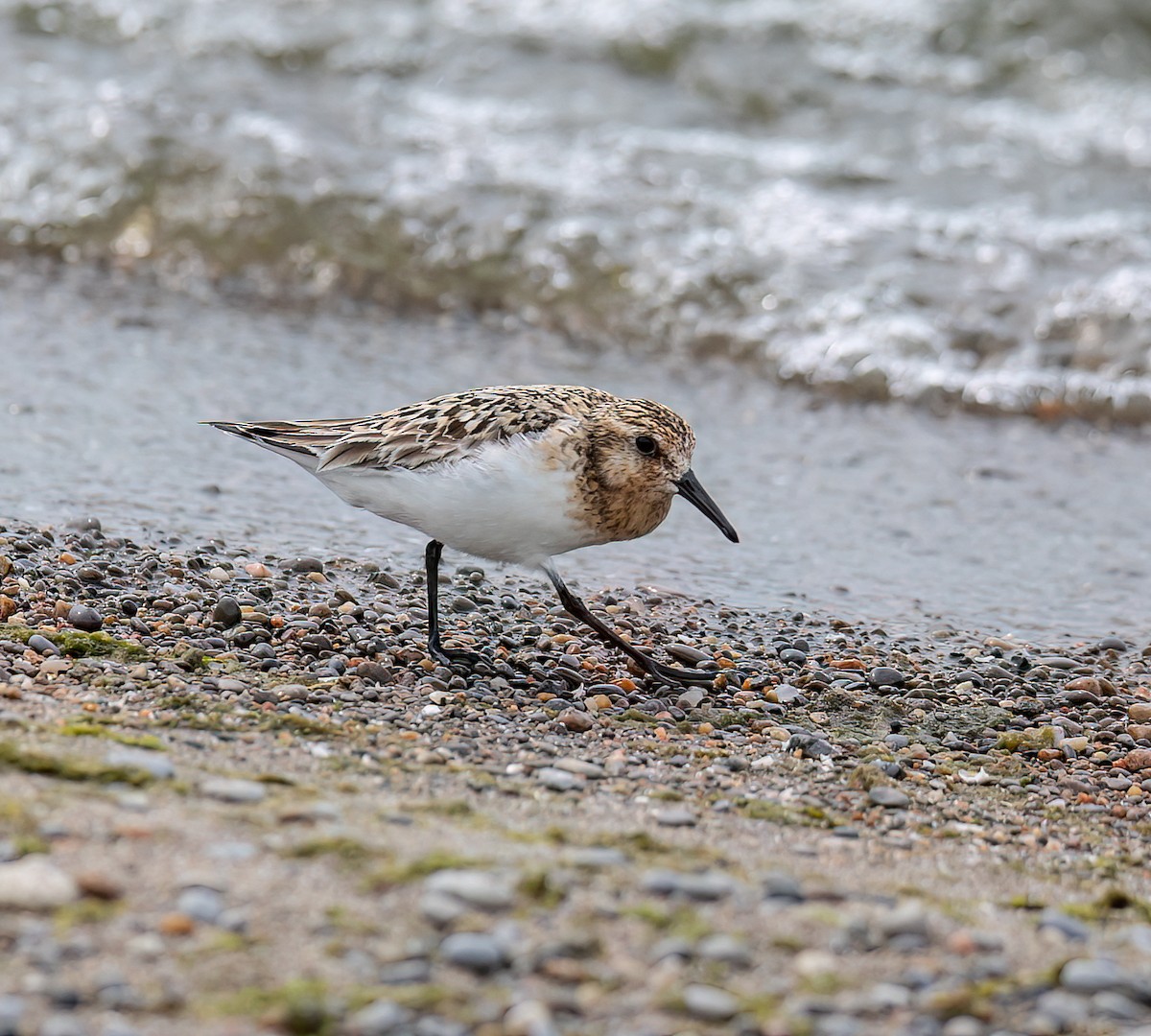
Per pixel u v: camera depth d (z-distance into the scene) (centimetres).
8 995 536
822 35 2444
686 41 2412
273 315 1872
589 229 1988
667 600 1228
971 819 877
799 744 953
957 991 602
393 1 2495
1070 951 656
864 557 1358
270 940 584
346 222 2019
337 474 980
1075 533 1435
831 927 641
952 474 1565
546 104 2317
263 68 2381
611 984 584
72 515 1242
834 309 1850
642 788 855
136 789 705
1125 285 1850
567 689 1016
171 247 2014
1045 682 1120
